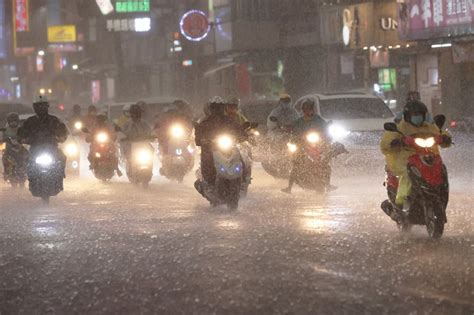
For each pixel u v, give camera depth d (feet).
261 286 55.06
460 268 60.08
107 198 117.70
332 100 166.61
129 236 78.13
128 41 544.21
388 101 332.39
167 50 492.95
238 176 96.58
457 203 101.04
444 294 52.39
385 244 70.74
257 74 405.39
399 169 74.95
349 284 55.26
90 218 93.86
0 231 83.82
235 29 398.21
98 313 49.42
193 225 85.20
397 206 75.82
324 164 115.85
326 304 50.08
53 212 101.04
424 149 73.26
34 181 110.73
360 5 318.04
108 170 143.54
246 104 181.47
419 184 72.43
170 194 122.42
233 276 58.23
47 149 110.73
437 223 72.28
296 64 390.01
